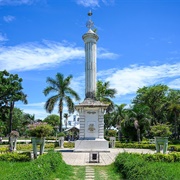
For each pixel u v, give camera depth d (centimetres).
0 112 5038
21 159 1800
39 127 1908
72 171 1496
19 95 4981
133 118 4809
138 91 6381
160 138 2114
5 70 4884
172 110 5556
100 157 2253
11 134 2719
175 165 1532
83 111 2964
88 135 2912
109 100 4744
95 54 3155
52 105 4303
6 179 852
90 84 3064
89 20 3247
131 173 1160
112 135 4478
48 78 4381
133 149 3447
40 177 1002
